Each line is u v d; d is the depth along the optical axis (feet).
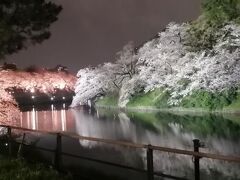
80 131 105.19
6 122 70.79
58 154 33.22
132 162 56.65
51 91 329.93
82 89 228.63
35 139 85.20
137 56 193.36
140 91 178.19
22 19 42.09
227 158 19.21
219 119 100.68
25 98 316.60
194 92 125.70
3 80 82.89
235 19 113.39
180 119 110.42
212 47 124.57
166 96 147.13
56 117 163.22
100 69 221.05
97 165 53.21
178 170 50.62
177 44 140.77
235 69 108.58
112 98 209.97
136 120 121.80
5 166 33.47
